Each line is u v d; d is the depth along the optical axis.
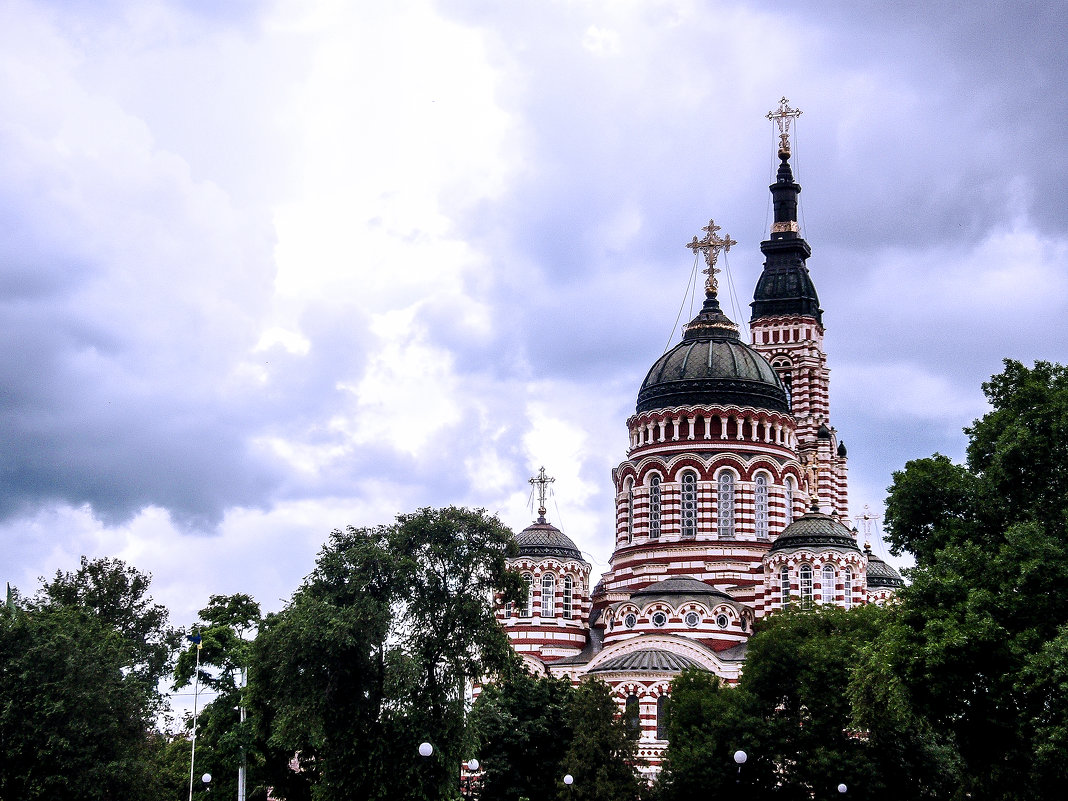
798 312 185.00
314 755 113.06
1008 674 70.31
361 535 91.81
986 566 76.25
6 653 100.44
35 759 97.25
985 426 84.31
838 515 178.62
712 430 148.00
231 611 124.44
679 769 102.81
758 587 140.25
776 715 103.44
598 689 110.00
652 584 139.12
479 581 91.31
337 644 84.50
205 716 125.19
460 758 90.19
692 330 157.25
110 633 118.12
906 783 98.25
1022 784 73.62
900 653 75.88
